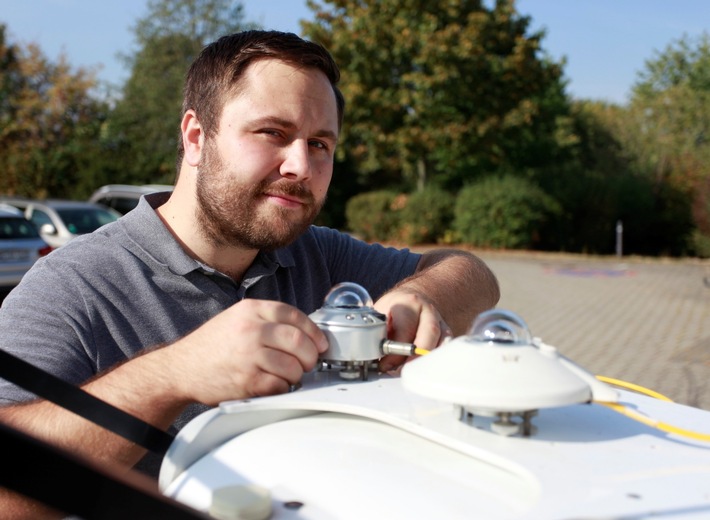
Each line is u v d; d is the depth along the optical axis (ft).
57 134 101.35
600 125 113.50
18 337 4.75
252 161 5.03
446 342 3.23
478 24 73.67
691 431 3.22
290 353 3.59
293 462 2.96
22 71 100.42
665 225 88.28
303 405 3.39
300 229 5.34
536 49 76.28
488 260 63.77
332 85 5.39
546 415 3.29
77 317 4.96
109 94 105.29
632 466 2.77
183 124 5.58
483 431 3.04
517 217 71.67
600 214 80.23
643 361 25.40
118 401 3.68
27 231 35.19
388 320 4.38
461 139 75.25
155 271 5.41
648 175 94.58
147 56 103.04
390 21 75.25
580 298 41.57
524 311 36.88
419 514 2.52
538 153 93.09
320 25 77.20
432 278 5.83
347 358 3.74
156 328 5.28
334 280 7.04
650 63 126.52
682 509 2.45
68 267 5.17
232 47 5.13
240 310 3.67
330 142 5.31
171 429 4.98
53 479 1.86
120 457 3.89
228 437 3.27
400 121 77.97
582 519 2.36
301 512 2.61
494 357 2.93
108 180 96.73
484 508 2.53
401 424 3.14
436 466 2.89
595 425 3.20
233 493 2.58
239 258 5.76
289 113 4.99
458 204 73.46
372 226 78.02
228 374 3.57
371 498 2.65
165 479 3.05
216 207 5.19
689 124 106.42
